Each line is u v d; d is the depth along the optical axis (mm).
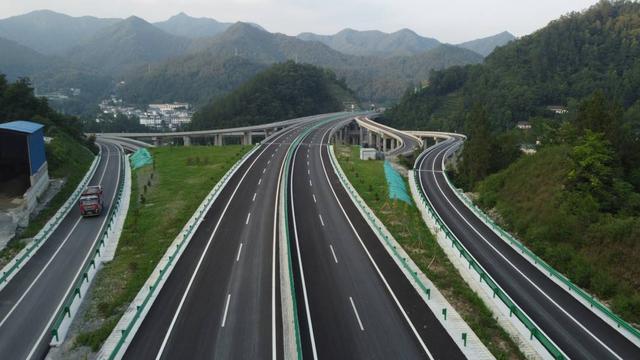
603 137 54938
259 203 52094
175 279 32875
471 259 39031
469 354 24750
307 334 26125
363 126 160250
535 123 123875
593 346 28375
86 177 66250
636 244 39281
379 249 39969
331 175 68312
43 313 29859
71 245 41094
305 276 33938
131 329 26344
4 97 90375
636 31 179875
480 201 63500
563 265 41031
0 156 53938
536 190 56219
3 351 25828
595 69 167875
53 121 96500
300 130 128375
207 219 46312
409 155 105500
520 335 28172
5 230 43094
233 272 34094
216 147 92250
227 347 24594
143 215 48094
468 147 81125
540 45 186375
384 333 26500
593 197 48250
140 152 76375
